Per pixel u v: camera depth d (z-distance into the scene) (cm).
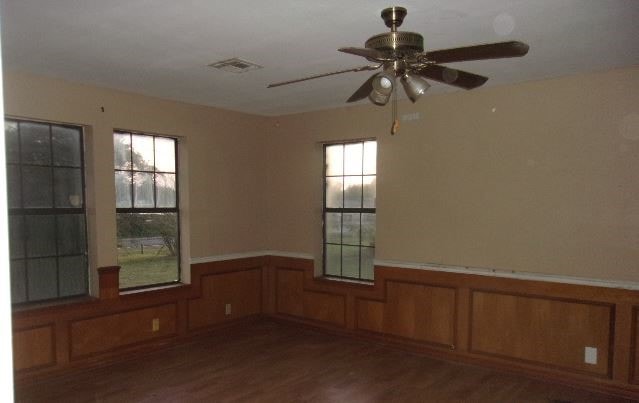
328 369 395
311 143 515
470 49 202
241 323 527
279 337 488
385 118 457
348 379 373
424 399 336
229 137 511
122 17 248
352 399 336
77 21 253
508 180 389
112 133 411
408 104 441
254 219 542
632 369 338
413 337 441
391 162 453
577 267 359
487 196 400
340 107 489
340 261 509
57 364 375
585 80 354
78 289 404
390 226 455
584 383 355
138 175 443
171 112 455
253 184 540
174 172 474
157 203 459
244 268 530
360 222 492
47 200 384
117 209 425
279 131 543
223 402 329
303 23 258
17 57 317
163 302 448
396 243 452
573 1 227
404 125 443
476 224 406
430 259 432
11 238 363
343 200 505
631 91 336
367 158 484
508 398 338
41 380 365
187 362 410
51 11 238
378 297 464
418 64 222
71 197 399
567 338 363
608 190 346
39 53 308
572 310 361
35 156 376
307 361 414
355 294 480
